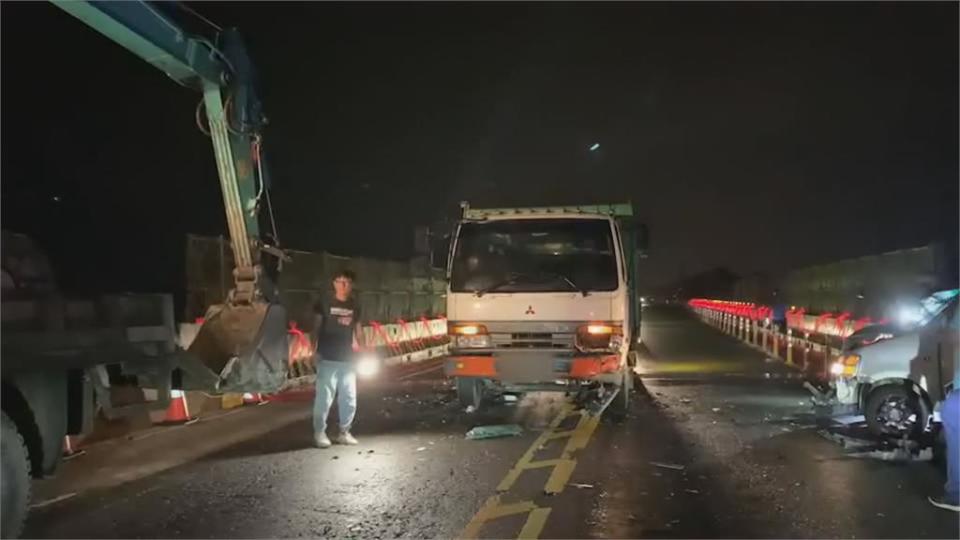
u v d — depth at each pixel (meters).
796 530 6.52
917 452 9.38
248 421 11.70
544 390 12.58
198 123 8.84
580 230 11.43
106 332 6.73
